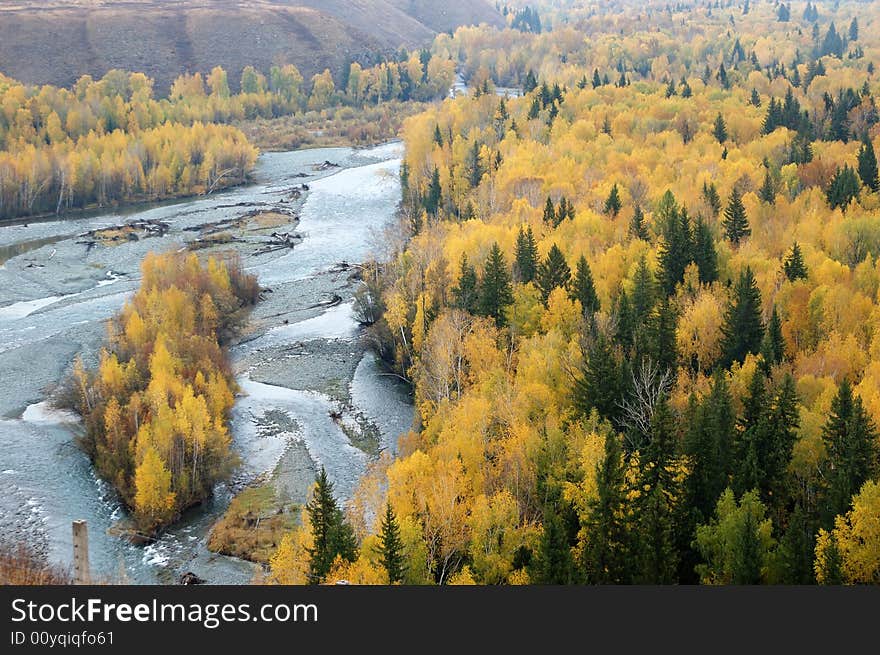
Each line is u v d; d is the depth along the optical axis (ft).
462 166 485.97
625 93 642.22
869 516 155.22
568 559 163.32
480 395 230.07
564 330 274.16
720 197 391.04
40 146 643.04
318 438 282.77
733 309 258.57
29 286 439.22
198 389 281.74
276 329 381.40
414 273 333.42
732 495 170.91
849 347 238.68
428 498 185.06
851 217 343.05
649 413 211.20
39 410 295.28
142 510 229.86
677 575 172.45
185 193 634.02
